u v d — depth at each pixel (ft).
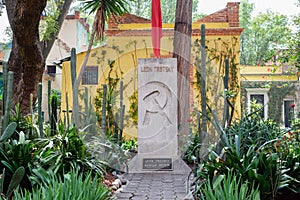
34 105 19.58
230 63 26.99
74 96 15.88
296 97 40.04
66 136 13.12
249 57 77.87
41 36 27.81
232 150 10.86
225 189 8.19
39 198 7.73
